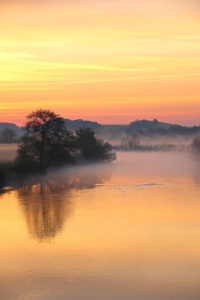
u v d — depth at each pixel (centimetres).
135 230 4325
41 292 2706
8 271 3092
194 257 3412
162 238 3994
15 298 2616
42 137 9606
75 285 2820
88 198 6494
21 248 3678
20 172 9188
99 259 3362
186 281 2883
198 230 4312
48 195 6825
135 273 3042
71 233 4200
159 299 2597
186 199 6362
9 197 6612
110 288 2772
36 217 4988
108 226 4500
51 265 3228
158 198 6481
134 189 7594
